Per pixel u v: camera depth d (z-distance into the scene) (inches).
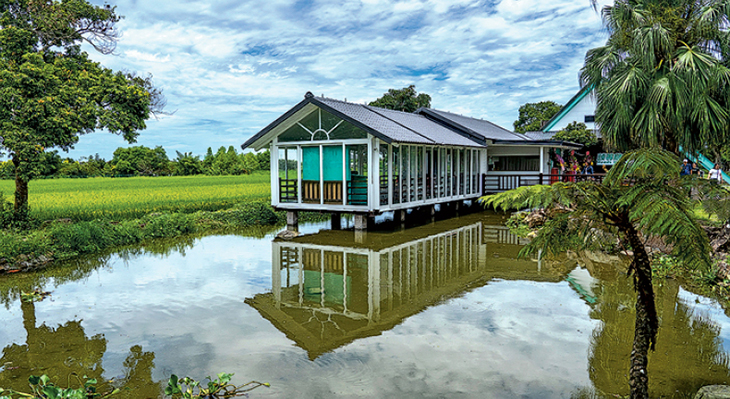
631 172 148.8
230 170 2503.7
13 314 281.3
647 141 527.5
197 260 435.2
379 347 222.2
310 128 615.8
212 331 248.4
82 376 199.9
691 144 537.0
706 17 501.0
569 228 173.3
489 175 861.2
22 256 412.2
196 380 192.4
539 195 165.9
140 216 662.5
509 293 311.1
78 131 549.6
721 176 670.5
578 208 167.3
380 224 657.6
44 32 572.7
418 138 623.8
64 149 559.5
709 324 248.4
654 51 518.0
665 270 350.3
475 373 193.6
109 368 206.7
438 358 208.7
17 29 530.6
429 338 232.5
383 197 596.1
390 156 586.2
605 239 187.3
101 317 274.2
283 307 288.5
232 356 215.2
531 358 207.9
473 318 261.7
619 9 542.6
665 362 202.1
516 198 169.6
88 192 1015.6
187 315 275.4
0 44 536.4
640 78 511.2
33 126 509.7
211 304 297.0
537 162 890.7
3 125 491.2
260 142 655.8
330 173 609.0
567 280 343.0
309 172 625.3
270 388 183.5
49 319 271.7
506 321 256.1
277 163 649.6
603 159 1005.8
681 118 500.1
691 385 181.6
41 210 674.8
